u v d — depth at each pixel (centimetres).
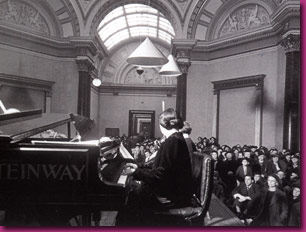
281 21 1186
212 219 505
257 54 1395
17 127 296
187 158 322
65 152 266
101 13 1695
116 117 2641
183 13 1614
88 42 1647
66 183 265
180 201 318
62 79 1673
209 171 321
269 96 1334
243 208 623
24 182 264
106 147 459
